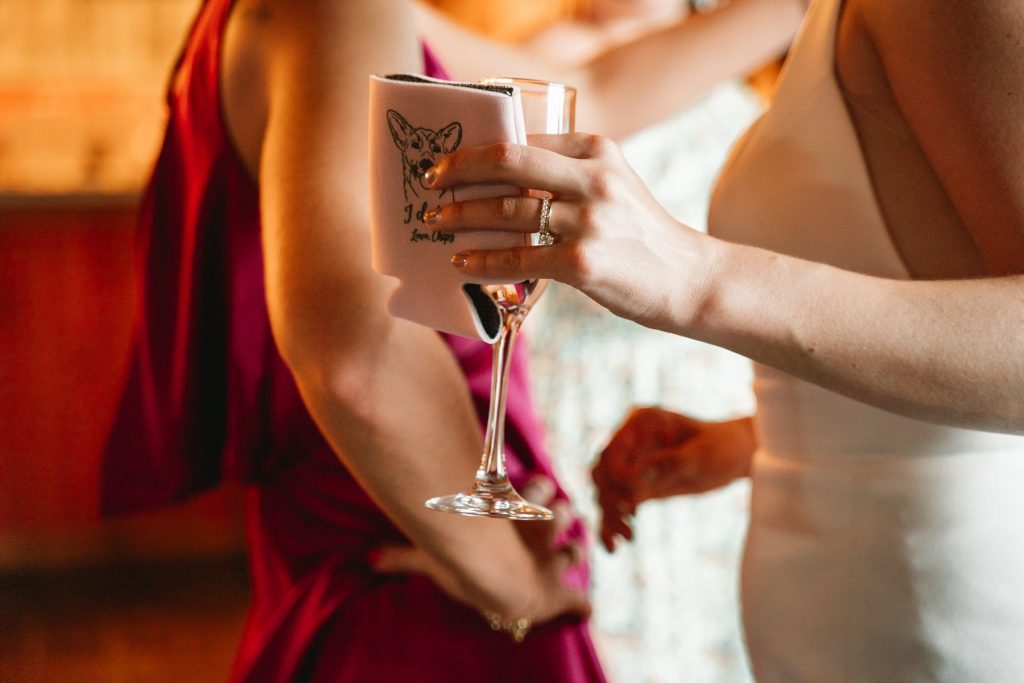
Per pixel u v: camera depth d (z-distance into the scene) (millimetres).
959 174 914
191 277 1066
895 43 928
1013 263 897
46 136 4270
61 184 4250
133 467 1187
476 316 844
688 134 2154
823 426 1057
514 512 851
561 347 2025
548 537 1041
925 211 983
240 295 1053
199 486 1154
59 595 4047
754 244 1070
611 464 1264
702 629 1884
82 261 4191
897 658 1023
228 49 1018
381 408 917
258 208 1042
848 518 1043
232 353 1061
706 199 2170
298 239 927
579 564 1071
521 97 835
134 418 1188
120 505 1191
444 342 1038
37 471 4207
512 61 1335
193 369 1092
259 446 1091
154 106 4367
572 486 1976
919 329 859
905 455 1024
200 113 1053
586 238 807
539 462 1100
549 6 3682
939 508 1011
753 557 1124
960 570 1006
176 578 4242
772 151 1051
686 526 1896
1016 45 872
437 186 809
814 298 857
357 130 950
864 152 1003
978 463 1011
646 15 2316
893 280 883
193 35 1103
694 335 858
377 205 836
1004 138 883
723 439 1257
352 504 1053
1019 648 1003
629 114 1371
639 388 1969
